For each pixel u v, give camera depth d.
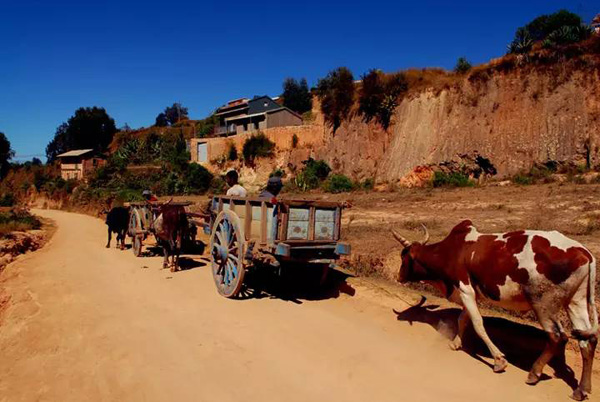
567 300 4.65
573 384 4.85
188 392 5.15
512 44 29.88
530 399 4.61
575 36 28.02
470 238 5.56
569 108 26.05
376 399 4.80
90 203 41.72
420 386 5.02
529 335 6.07
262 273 10.31
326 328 6.81
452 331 6.40
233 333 6.77
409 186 30.11
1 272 13.12
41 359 6.59
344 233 13.35
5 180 73.75
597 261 7.84
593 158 24.50
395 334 6.49
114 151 70.81
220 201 9.49
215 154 49.88
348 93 38.38
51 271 12.27
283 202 7.51
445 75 33.06
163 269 11.69
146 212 13.73
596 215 12.88
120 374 5.77
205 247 14.52
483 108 29.25
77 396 5.41
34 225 24.48
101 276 11.38
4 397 5.65
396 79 34.59
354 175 35.81
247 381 5.30
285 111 52.31
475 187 25.27
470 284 5.48
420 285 8.59
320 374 5.39
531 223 12.53
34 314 8.62
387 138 34.62
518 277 4.84
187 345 6.44
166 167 50.59
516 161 27.11
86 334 7.25
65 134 84.44
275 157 44.00
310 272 9.45
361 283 8.79
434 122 31.27
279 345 6.25
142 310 8.23
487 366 5.38
